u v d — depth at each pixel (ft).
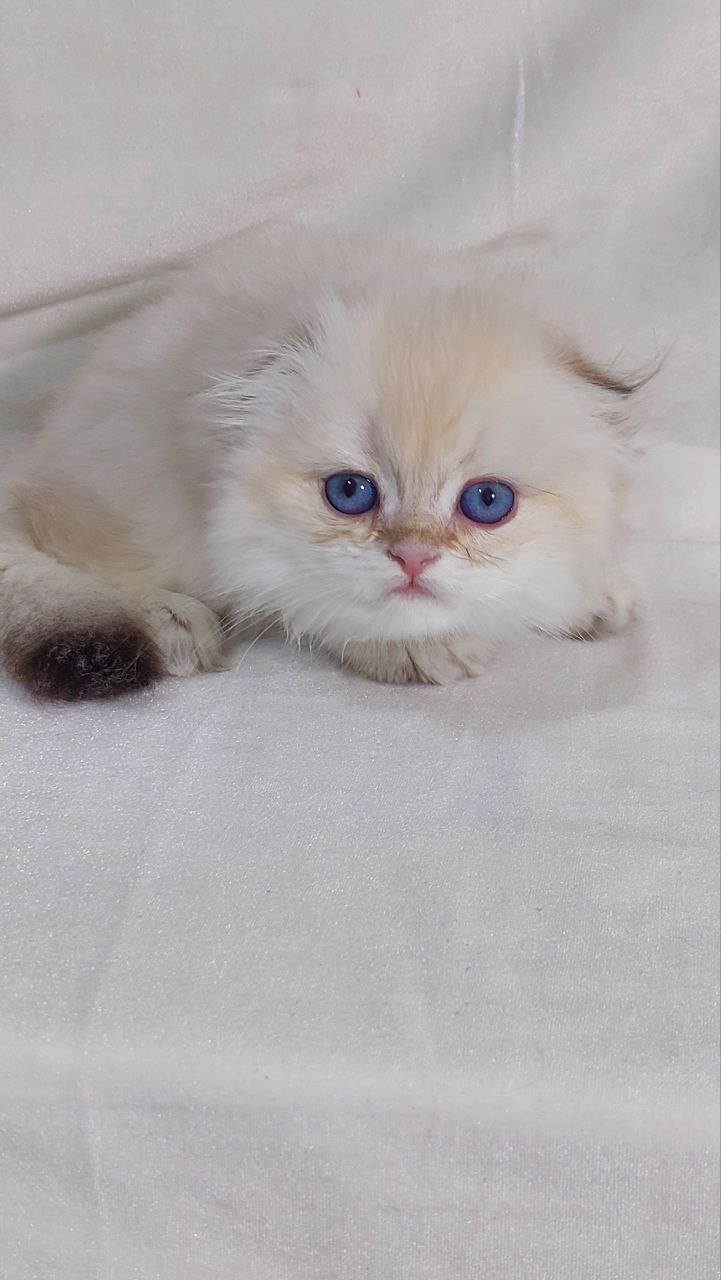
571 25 1.17
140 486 0.99
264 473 0.92
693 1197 0.69
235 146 1.17
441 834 0.83
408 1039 0.70
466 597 0.93
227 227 1.19
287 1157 0.70
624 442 1.02
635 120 1.22
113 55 1.11
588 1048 0.70
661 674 1.03
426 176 1.22
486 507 0.91
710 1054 0.70
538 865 0.81
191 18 1.11
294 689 0.99
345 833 0.82
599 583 1.06
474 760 0.90
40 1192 0.71
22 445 1.13
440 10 1.15
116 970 0.72
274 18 1.12
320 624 0.99
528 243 1.25
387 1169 0.70
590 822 0.85
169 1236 0.72
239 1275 0.72
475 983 0.73
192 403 0.95
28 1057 0.69
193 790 0.85
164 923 0.75
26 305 1.18
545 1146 0.69
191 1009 0.71
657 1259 0.70
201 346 0.99
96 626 0.94
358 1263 0.71
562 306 1.06
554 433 0.93
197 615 1.01
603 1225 0.70
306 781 0.87
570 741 0.93
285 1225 0.71
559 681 1.02
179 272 1.19
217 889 0.78
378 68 1.16
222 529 0.94
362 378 0.90
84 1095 0.70
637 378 1.01
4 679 0.95
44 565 0.99
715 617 1.15
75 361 1.18
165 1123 0.70
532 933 0.76
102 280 1.19
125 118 1.14
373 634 0.97
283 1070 0.69
